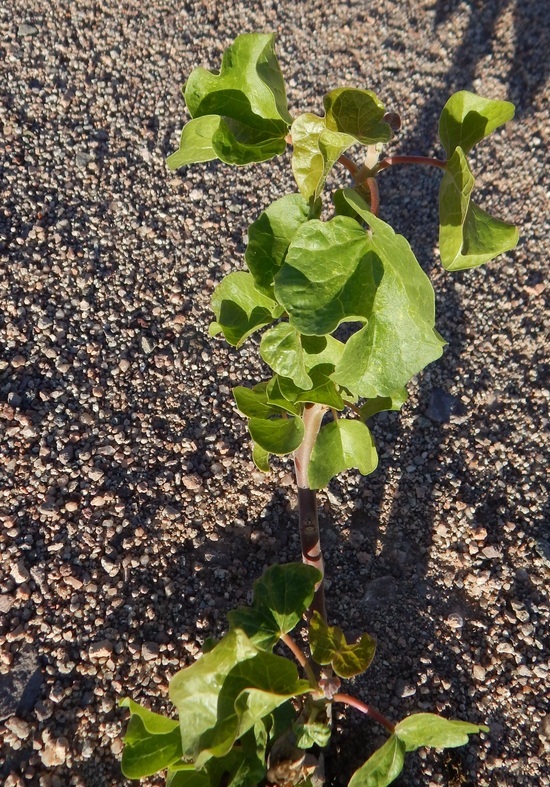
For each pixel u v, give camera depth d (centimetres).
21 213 55
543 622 47
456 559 48
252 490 49
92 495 47
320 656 35
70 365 51
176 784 35
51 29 63
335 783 42
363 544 49
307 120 30
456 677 45
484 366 54
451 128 34
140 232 56
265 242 32
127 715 42
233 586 46
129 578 45
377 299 29
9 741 41
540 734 44
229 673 32
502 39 70
